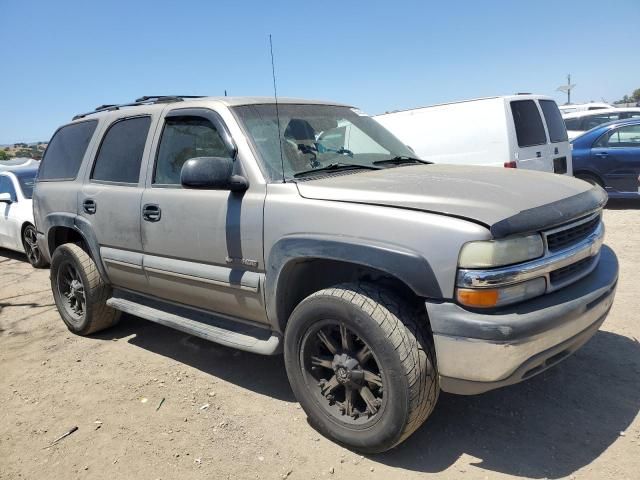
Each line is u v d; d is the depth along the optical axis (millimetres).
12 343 4977
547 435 3023
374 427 2809
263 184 3248
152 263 3957
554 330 2553
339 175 3438
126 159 4270
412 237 2600
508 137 7891
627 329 4324
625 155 9727
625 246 7000
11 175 9023
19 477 2951
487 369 2486
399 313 2703
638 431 2996
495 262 2453
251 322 3535
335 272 3322
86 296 4727
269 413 3445
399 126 9203
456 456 2891
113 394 3820
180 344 4699
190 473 2889
